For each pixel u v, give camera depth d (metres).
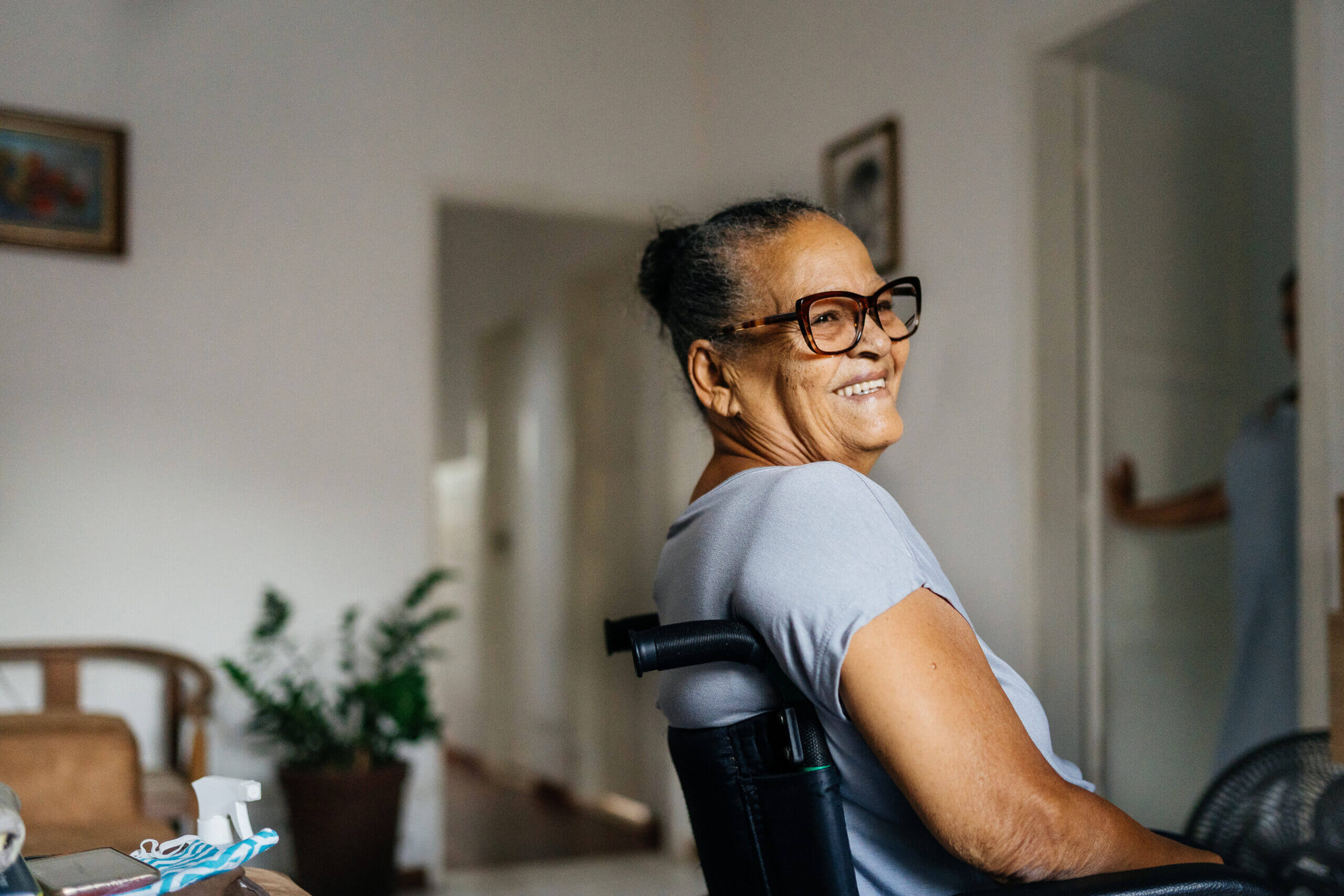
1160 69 3.14
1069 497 2.73
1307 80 2.09
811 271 0.94
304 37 3.57
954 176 2.93
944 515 2.94
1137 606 2.83
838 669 0.75
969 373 2.87
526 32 3.89
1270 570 2.66
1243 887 0.76
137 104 3.35
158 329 3.33
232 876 0.76
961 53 2.92
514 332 5.46
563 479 4.86
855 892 0.79
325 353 3.52
